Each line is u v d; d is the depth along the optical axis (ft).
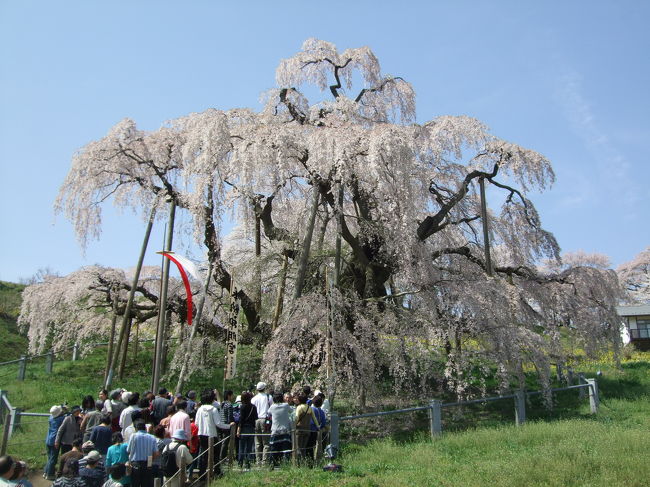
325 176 45.50
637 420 40.40
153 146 53.62
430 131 54.08
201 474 27.89
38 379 59.57
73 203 52.16
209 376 58.08
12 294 106.22
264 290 60.54
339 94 56.90
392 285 57.77
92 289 62.34
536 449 30.91
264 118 50.80
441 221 58.08
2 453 34.68
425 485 24.72
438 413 37.24
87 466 22.79
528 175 51.75
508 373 43.65
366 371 42.34
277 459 29.86
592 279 54.65
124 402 30.99
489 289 45.93
